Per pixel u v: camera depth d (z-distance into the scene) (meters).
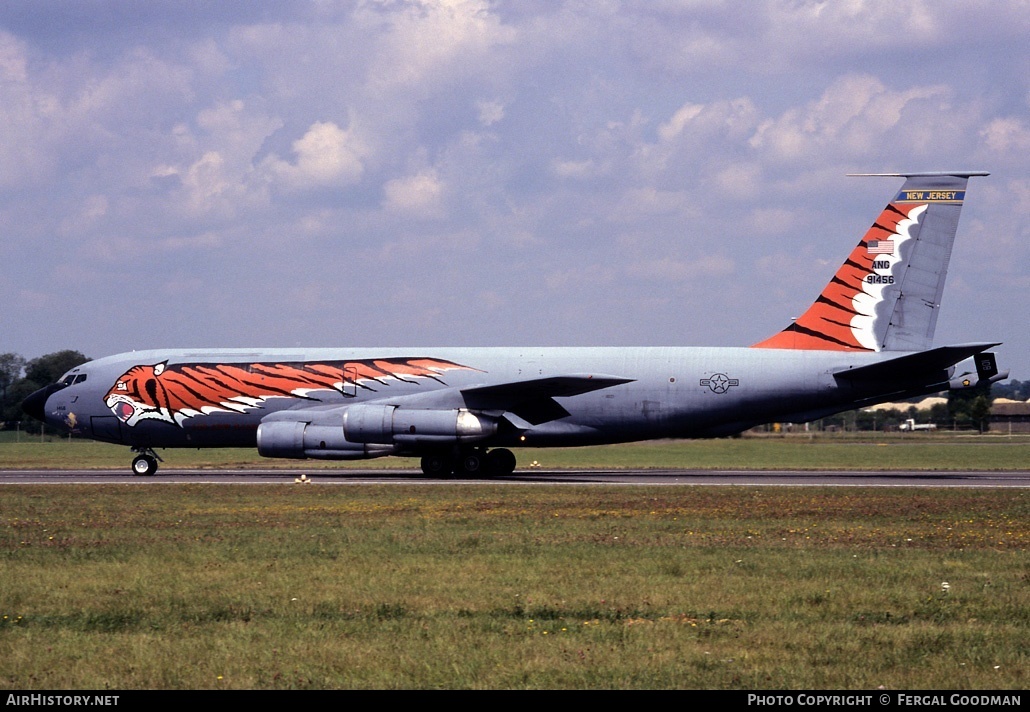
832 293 93.88
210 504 68.50
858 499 70.00
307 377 97.62
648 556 44.12
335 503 68.88
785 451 156.62
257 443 97.12
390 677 26.02
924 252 92.06
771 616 32.78
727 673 26.41
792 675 26.17
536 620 32.28
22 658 27.98
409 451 94.56
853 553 45.41
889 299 92.56
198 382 99.12
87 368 102.50
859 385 92.00
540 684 25.44
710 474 100.81
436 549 46.31
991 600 35.03
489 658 27.62
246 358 99.62
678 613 33.25
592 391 94.31
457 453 96.00
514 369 96.06
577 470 109.69
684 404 93.88
